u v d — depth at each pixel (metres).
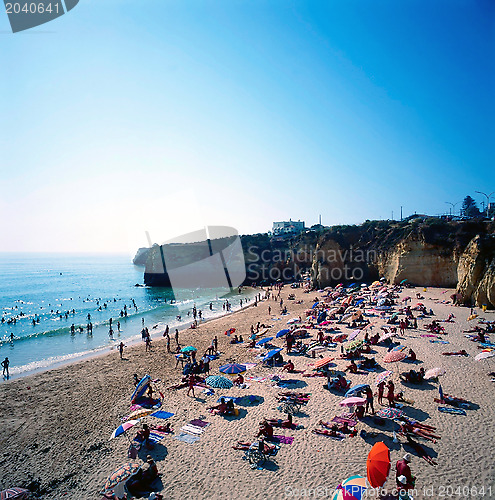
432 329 25.92
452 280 45.66
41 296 77.56
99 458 12.38
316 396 15.91
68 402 17.92
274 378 18.52
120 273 152.88
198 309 52.88
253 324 37.41
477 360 18.00
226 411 14.77
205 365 21.27
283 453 11.47
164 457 11.81
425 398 14.72
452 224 48.84
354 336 21.97
